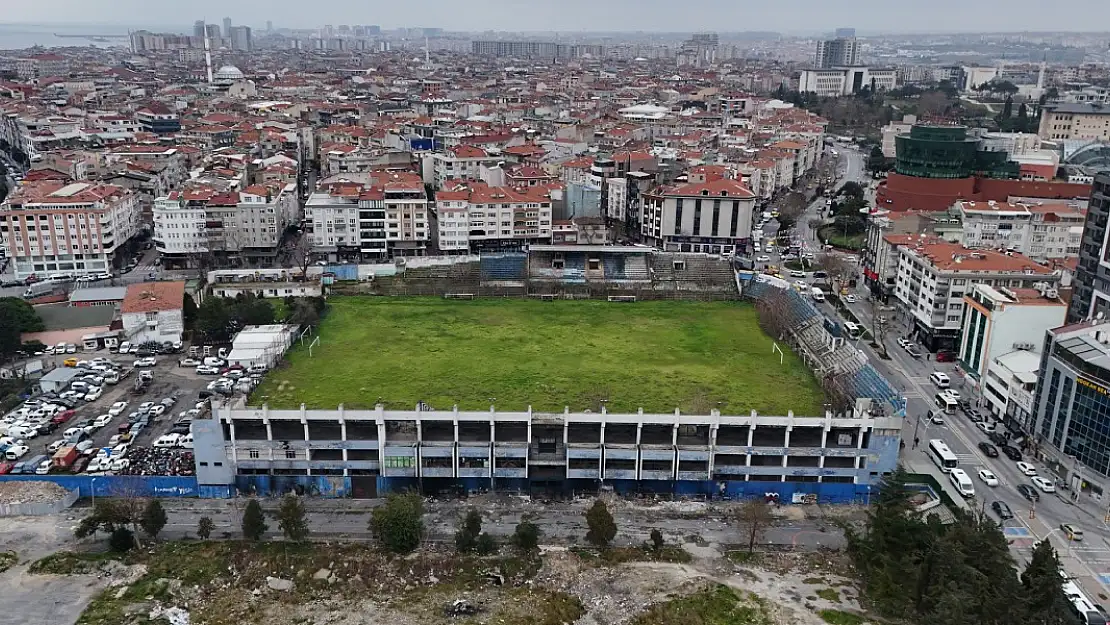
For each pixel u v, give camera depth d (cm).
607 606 13675
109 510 14875
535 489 16988
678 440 17000
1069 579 13700
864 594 13950
